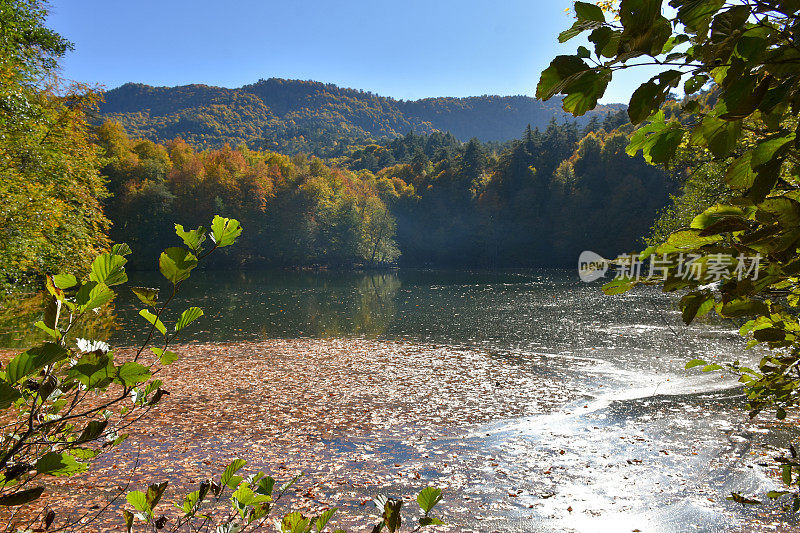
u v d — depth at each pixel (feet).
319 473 24.81
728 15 1.65
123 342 59.36
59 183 46.24
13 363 2.33
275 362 51.16
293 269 238.07
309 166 316.60
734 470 23.97
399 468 25.57
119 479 23.15
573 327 69.92
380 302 106.42
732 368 4.19
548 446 28.55
